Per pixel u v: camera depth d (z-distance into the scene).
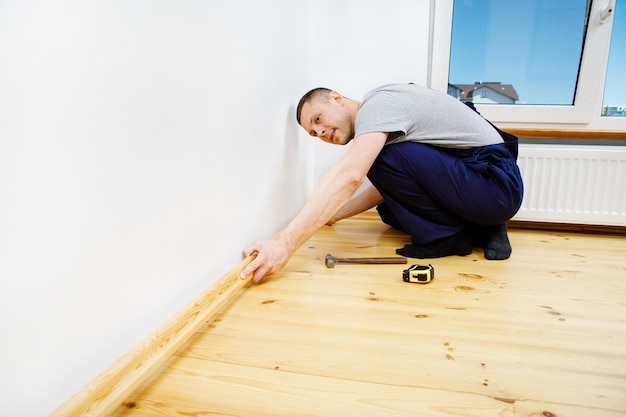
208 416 0.62
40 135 0.50
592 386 0.69
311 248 1.47
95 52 0.58
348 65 1.89
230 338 0.86
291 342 0.84
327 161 1.98
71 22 0.54
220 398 0.67
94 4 0.58
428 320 0.93
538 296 1.06
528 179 1.72
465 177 1.27
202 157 0.92
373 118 1.22
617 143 1.75
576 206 1.70
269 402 0.66
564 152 1.66
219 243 1.03
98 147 0.60
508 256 1.36
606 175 1.64
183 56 0.81
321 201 1.14
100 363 0.64
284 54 1.43
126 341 0.70
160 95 0.75
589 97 1.78
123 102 0.65
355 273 1.23
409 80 1.87
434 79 1.88
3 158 0.46
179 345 0.78
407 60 1.85
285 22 1.42
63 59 0.53
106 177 0.62
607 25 1.68
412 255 1.37
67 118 0.54
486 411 0.63
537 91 1.85
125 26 0.64
